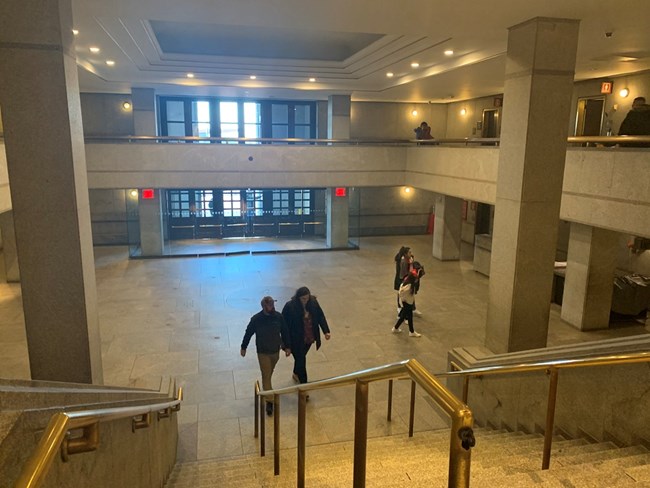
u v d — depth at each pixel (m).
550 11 6.98
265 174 17.08
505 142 7.90
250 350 9.88
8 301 12.63
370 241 21.62
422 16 7.29
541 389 5.58
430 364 9.31
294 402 7.89
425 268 16.56
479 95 19.66
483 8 6.86
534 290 7.85
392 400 7.92
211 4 6.94
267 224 21.80
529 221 7.64
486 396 6.86
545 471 3.44
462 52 11.63
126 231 20.78
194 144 16.42
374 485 3.81
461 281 14.94
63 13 5.68
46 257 6.01
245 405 7.83
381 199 23.69
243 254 18.48
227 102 21.06
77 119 6.08
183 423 7.30
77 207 5.97
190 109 20.80
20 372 9.00
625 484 3.13
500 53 10.70
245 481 4.64
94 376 6.47
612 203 8.28
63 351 6.23
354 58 13.48
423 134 17.56
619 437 4.49
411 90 18.16
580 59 11.03
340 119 19.45
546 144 7.50
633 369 4.34
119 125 20.31
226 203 21.23
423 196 24.08
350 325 11.23
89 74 14.63
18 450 1.75
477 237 16.00
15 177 5.82
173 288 13.95
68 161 5.86
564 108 7.46
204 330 10.88
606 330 11.18
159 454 4.62
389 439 6.17
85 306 6.18
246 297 13.17
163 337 10.48
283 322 7.46
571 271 11.37
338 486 4.02
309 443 6.69
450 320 11.61
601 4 6.64
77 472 2.15
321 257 18.11
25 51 5.59
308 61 14.47
